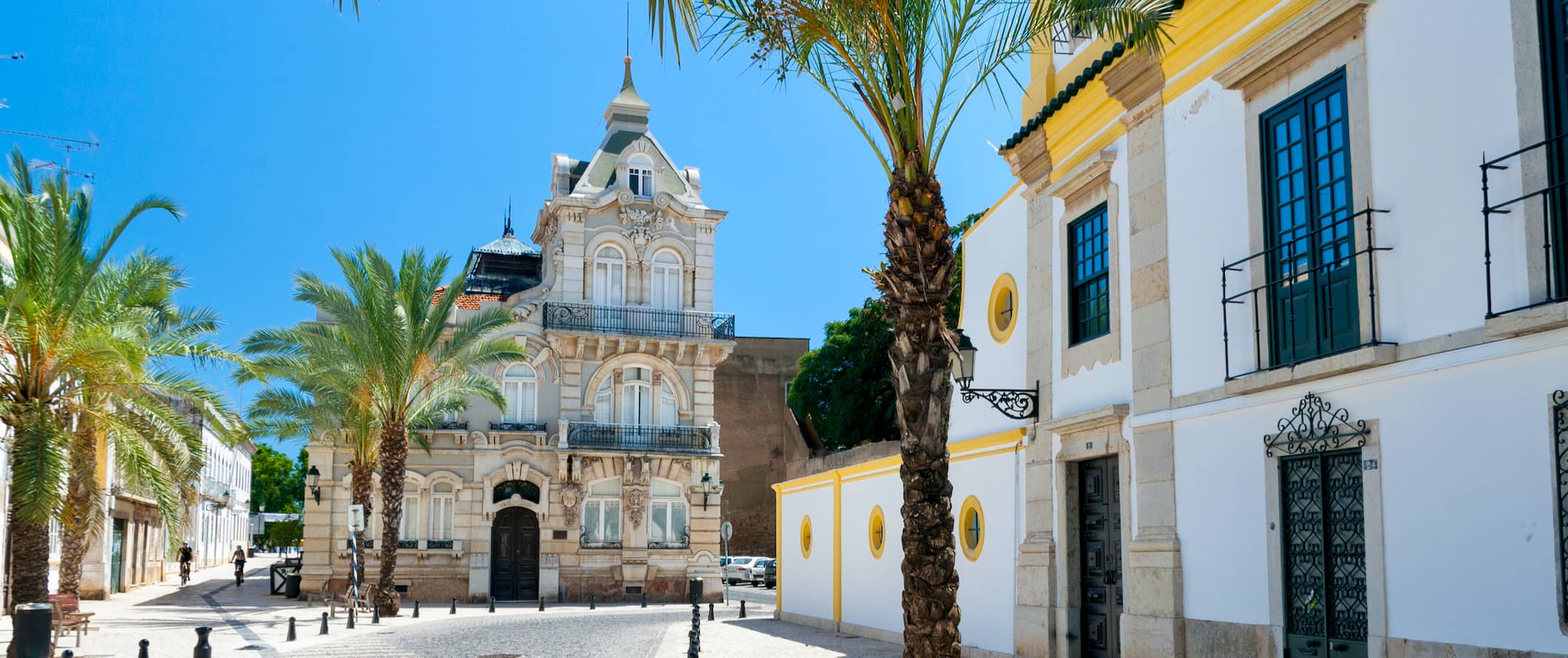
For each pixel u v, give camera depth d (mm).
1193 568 12234
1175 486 12602
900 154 10625
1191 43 12617
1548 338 8352
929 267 10492
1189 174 12617
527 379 40438
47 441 18828
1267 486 11148
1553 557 8273
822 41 10945
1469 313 9055
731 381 58031
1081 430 14555
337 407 34438
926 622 10297
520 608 36094
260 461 106562
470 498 39375
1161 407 12875
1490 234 8867
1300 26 10828
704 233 42562
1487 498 8812
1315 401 10594
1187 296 12539
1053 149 15734
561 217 41062
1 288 19453
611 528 40438
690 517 40969
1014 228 17094
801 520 26594
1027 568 15688
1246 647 11352
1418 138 9633
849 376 46656
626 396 41250
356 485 35469
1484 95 9023
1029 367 16219
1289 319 11039
